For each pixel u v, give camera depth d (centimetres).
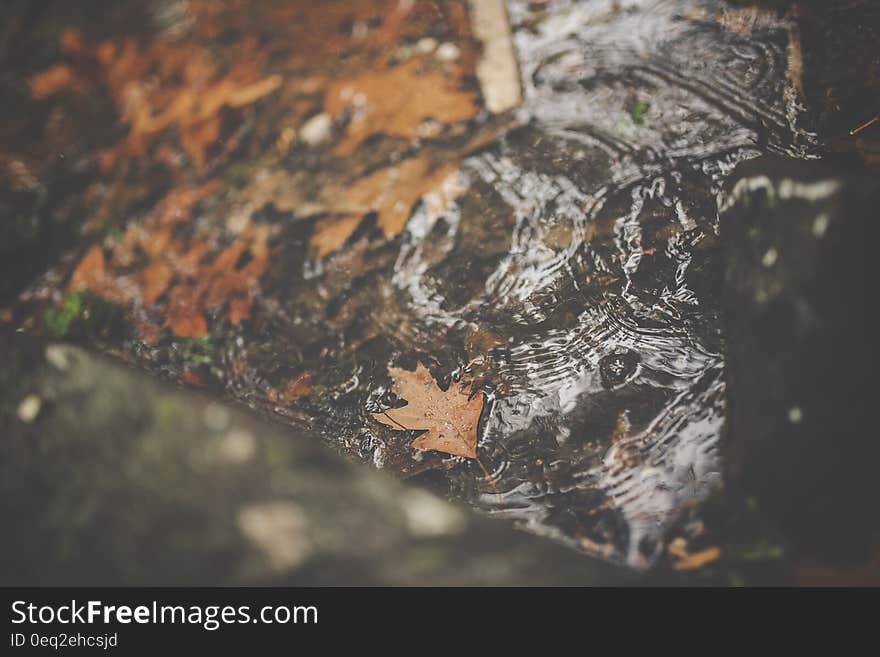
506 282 151
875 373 132
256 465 152
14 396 157
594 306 148
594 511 143
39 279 160
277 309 154
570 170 154
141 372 154
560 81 158
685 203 150
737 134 152
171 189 162
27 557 156
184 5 174
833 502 137
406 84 162
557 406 145
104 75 172
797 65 153
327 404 150
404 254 154
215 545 156
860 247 131
